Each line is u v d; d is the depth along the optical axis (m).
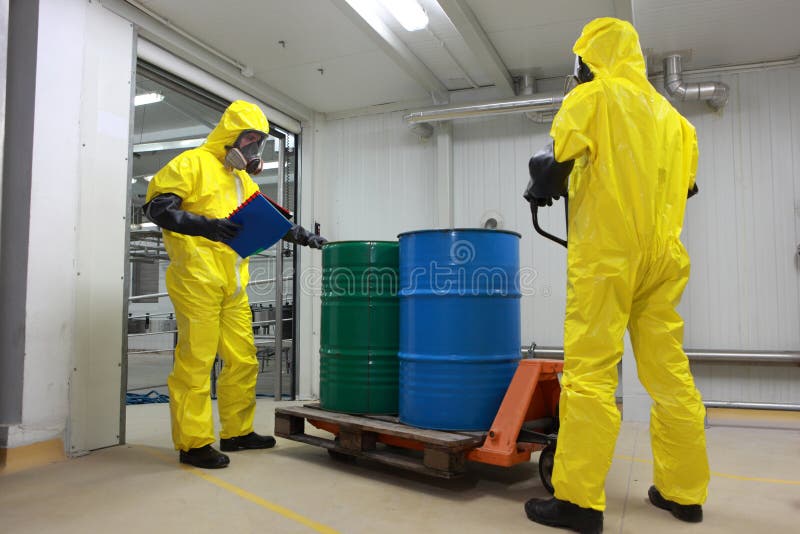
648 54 4.44
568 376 1.99
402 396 2.73
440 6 3.68
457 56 4.61
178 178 2.85
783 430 3.84
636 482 2.59
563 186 2.11
